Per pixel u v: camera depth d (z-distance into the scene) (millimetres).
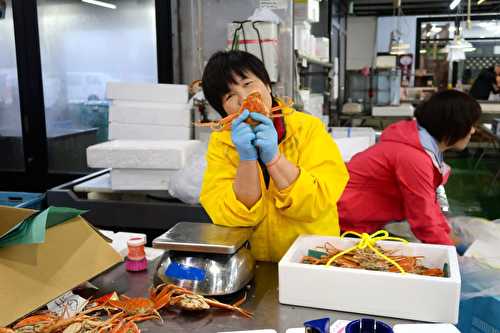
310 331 827
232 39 2678
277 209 1333
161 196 2312
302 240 1242
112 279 1271
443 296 974
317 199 1229
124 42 3809
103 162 2207
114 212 2150
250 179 1190
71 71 3943
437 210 1794
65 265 1076
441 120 1753
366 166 1931
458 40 7285
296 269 1071
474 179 6305
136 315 1035
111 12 3775
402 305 1005
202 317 1054
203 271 1101
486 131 6258
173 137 2584
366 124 7770
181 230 1221
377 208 1954
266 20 2621
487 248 1685
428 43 10836
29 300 973
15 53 3861
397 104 8508
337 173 1291
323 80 5770
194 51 3121
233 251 1097
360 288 1028
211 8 3033
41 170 4047
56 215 1066
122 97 2594
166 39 3453
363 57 11047
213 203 1312
